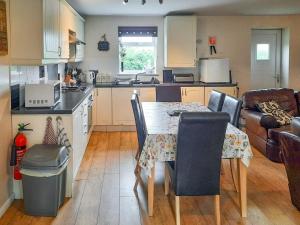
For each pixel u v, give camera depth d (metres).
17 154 3.44
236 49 7.53
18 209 3.36
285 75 7.75
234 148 3.12
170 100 5.61
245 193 3.18
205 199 3.62
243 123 5.82
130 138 6.41
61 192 3.38
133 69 7.56
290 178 3.39
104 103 6.91
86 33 7.30
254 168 4.57
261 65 7.95
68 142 3.63
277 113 5.25
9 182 3.47
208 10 6.71
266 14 7.32
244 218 3.16
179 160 2.89
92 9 6.41
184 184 2.95
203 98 6.93
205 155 2.88
